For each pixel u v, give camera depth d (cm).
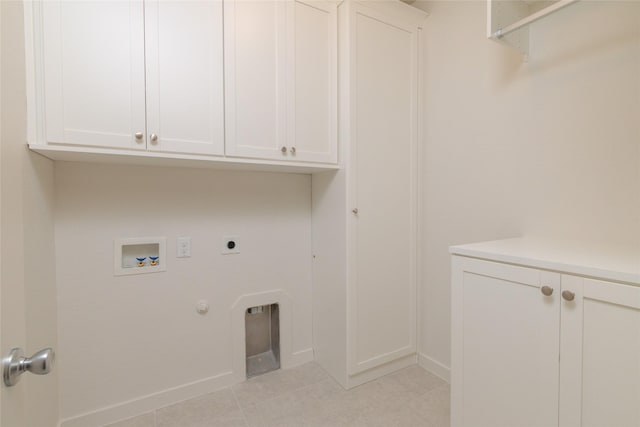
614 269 81
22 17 103
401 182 193
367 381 187
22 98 105
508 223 156
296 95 165
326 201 194
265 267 198
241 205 189
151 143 130
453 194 183
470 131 173
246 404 168
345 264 176
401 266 195
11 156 70
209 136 142
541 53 141
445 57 185
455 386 118
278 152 160
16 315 66
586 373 85
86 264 149
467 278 114
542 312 94
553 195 138
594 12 124
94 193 151
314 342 213
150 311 165
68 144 116
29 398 111
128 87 125
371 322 185
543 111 141
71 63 115
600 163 124
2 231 60
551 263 91
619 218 119
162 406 167
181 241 172
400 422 153
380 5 179
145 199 163
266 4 156
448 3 182
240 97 149
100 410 152
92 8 118
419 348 205
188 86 137
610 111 120
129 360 160
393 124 188
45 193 130
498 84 158
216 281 182
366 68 177
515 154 152
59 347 144
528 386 97
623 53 117
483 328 109
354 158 175
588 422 85
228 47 146
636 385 77
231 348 187
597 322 83
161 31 131
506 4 134
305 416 158
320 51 172
